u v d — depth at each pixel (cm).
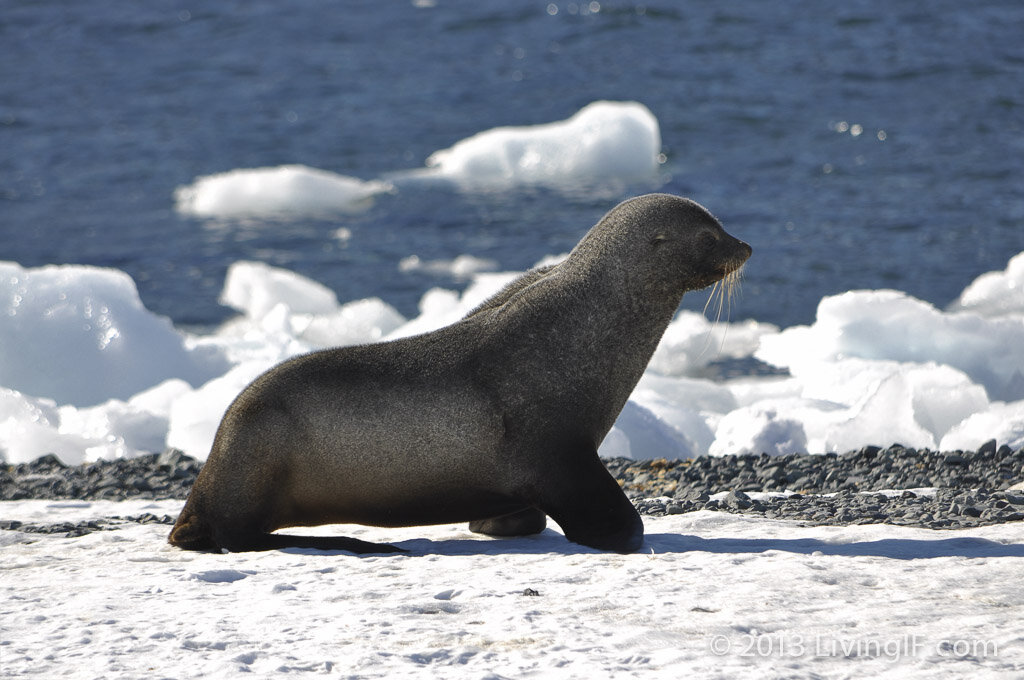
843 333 6450
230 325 8400
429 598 1923
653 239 2550
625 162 11750
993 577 2002
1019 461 3456
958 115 12625
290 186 11169
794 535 2556
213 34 17825
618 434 4978
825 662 1568
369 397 2492
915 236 9362
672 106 13650
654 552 2386
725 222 9981
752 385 6494
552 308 2533
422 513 2552
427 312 7881
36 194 11450
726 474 3591
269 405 2512
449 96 14712
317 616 1814
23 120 13925
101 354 6531
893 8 16875
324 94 14950
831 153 11725
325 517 2578
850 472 3500
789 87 14012
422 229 10419
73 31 18075
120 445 5481
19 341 6419
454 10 18438
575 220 10494
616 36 16662
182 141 13188
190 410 5659
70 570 2294
